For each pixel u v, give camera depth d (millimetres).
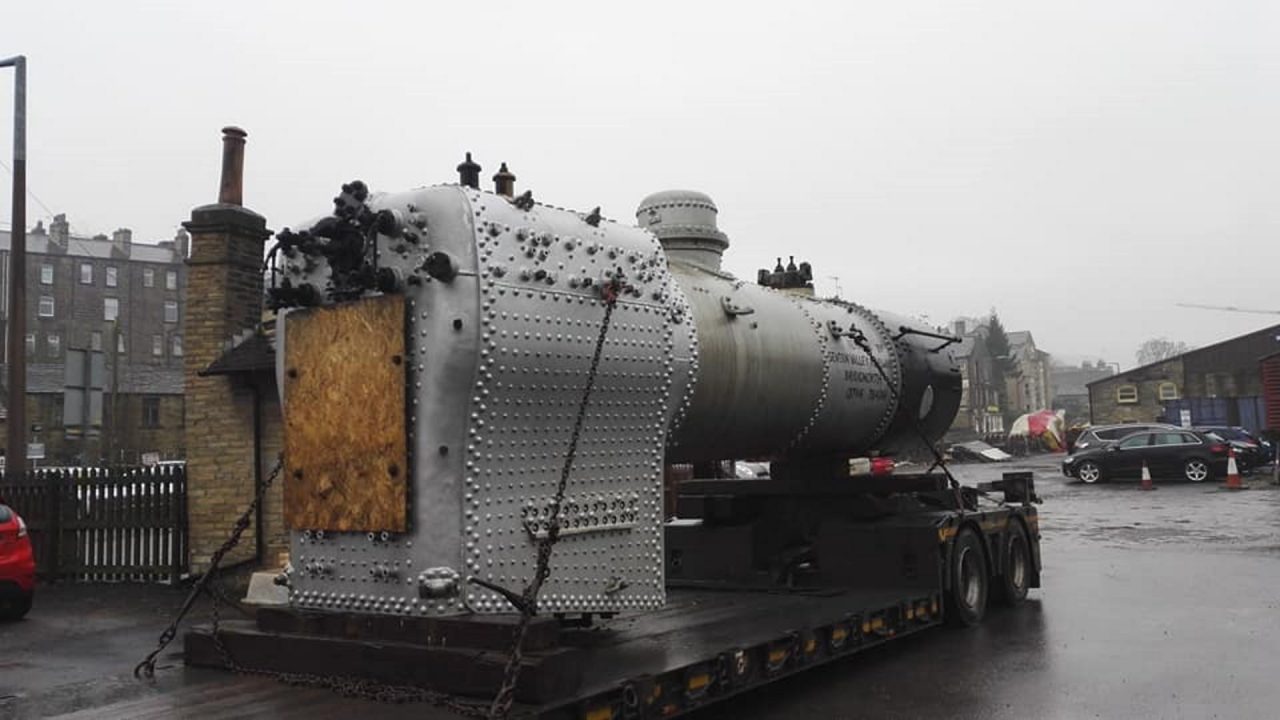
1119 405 58281
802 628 6016
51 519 11367
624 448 5457
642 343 5512
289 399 5098
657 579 5574
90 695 5160
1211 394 56375
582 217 5422
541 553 4582
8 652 7770
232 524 10641
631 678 4574
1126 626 8430
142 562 11164
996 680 6621
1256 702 5914
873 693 6340
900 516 8531
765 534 8766
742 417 7090
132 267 91750
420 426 4645
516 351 4758
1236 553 13164
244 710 4184
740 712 5906
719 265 7891
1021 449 56438
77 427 12484
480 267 4652
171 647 7809
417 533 4625
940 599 7957
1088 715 5723
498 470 4754
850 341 8539
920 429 9180
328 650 4738
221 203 11234
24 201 13477
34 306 86375
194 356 10938
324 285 5066
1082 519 18688
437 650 4410
